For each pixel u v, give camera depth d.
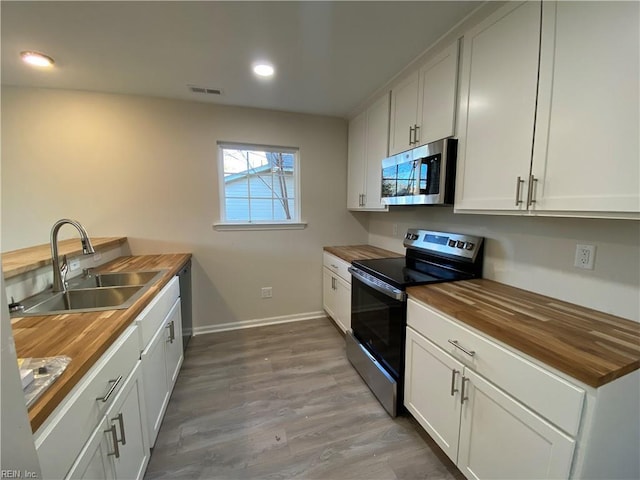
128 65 1.91
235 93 2.40
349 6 1.34
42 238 2.34
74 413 0.76
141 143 2.51
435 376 1.39
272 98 2.50
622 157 0.89
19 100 2.22
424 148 1.75
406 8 1.35
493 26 1.32
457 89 1.56
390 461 1.44
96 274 1.88
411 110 1.96
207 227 2.76
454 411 1.27
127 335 1.16
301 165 3.00
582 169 1.00
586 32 0.97
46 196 2.33
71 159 2.36
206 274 2.81
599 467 0.84
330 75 2.05
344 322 2.59
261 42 1.65
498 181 1.32
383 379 1.79
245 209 2.96
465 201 1.52
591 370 0.77
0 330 0.46
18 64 1.88
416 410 1.55
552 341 0.92
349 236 3.26
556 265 1.36
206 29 1.52
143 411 1.30
